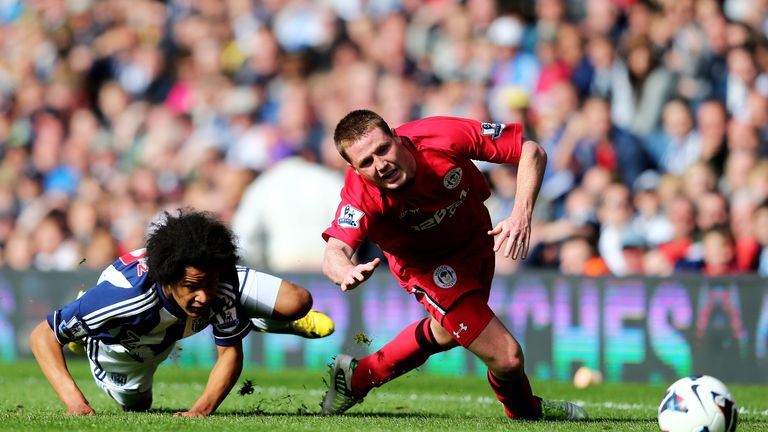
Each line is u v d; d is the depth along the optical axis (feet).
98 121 138.82
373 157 43.32
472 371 83.10
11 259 114.62
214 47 136.67
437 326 49.62
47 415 45.50
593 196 97.45
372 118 43.68
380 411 55.16
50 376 46.29
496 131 46.68
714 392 40.01
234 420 44.62
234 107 126.41
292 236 96.22
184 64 138.62
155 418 44.39
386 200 45.19
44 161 132.67
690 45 112.68
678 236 93.25
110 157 129.29
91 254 105.91
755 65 111.55
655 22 115.65
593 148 105.40
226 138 126.41
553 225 97.14
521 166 46.11
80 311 45.11
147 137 130.62
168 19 142.92
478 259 48.52
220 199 111.24
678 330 79.41
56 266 109.29
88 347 47.57
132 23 144.77
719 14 114.21
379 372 50.70
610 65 114.52
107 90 137.80
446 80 124.16
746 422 50.21
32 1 153.28
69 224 111.96
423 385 73.72
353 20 132.36
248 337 87.56
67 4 150.30
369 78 122.52
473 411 55.88
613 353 80.43
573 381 79.82
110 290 44.57
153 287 44.27
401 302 83.76
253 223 97.60
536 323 82.07
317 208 96.37
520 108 109.50
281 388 70.38
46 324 46.62
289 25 133.08
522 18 123.44
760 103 108.27
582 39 116.78
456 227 47.24
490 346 46.85
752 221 93.97
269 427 42.22
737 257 93.25
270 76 129.18
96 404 56.54
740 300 78.54
